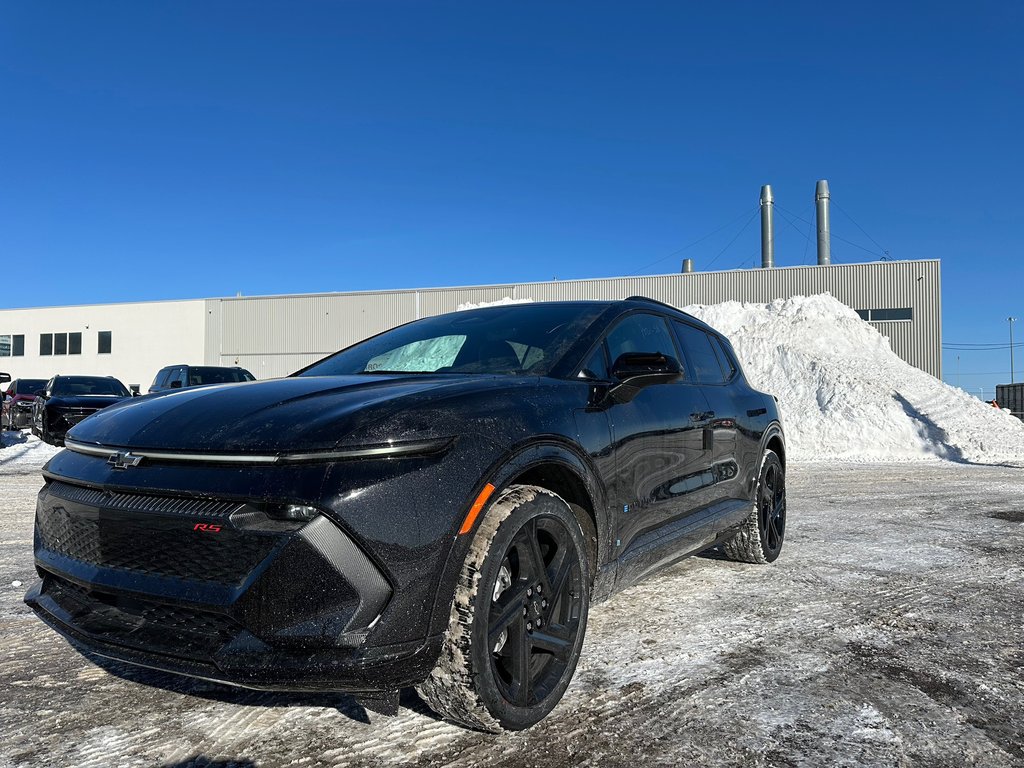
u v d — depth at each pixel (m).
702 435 3.56
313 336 39.97
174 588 1.90
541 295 36.06
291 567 1.79
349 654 1.78
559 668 2.37
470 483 2.03
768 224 39.59
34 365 43.88
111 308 42.88
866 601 3.72
